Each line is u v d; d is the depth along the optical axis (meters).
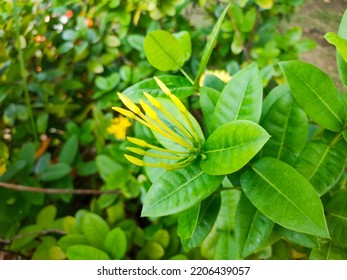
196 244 0.27
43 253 0.44
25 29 0.46
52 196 0.50
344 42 0.21
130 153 0.43
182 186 0.22
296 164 0.25
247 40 0.53
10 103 0.50
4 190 0.46
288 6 0.55
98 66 0.50
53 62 0.52
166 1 0.47
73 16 0.51
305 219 0.21
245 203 0.26
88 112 0.57
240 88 0.24
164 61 0.27
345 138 0.24
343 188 0.28
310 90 0.24
